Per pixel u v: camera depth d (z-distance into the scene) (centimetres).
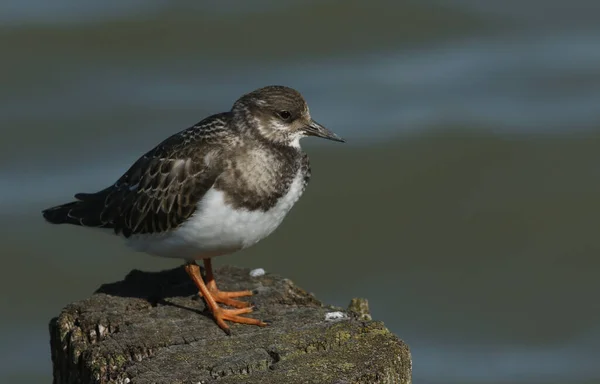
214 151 1150
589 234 2411
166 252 1196
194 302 1155
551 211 2498
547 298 2230
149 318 1105
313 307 1136
